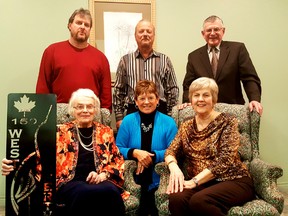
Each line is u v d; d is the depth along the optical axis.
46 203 2.03
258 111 2.64
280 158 3.80
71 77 2.87
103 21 3.37
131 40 3.42
